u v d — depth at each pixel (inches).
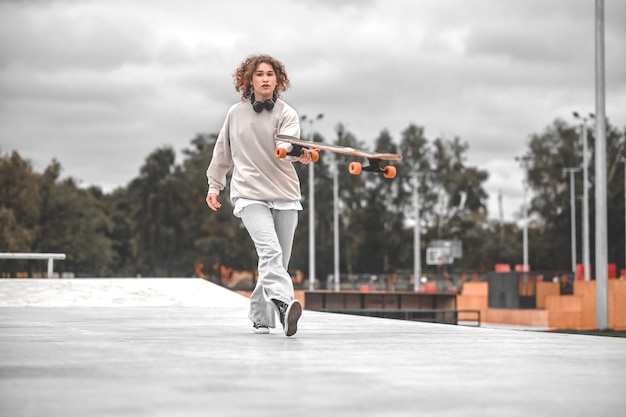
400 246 4461.1
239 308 522.0
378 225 4414.4
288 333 303.0
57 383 182.9
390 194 4517.7
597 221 980.6
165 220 4094.5
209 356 239.0
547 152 4212.6
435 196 4564.5
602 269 973.8
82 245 3678.6
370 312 1347.2
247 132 312.0
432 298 1466.5
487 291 2014.0
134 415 144.9
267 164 312.3
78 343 280.4
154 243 4079.7
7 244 2950.3
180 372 201.9
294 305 299.1
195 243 4020.7
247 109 314.0
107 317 433.1
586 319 1566.2
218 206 331.3
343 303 1423.5
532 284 1809.8
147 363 221.0
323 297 1413.6
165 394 168.1
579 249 4146.2
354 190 4384.8
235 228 4109.3
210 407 153.2
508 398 165.8
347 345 277.1
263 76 309.7
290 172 316.5
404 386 180.9
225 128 319.9
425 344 283.3
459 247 4165.8
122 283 613.6
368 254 4434.1
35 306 532.7
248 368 210.4
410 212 4542.3
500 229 4945.9
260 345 275.0
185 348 263.7
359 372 203.8
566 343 290.4
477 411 151.4
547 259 4325.8
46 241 3508.9
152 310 497.0
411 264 4505.4
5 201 3093.0
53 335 315.9
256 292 323.9
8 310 494.0
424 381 188.7
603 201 978.7
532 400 163.6
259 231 309.3
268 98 315.3
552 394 171.2
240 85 316.2
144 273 4133.9
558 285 1833.2
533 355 247.8
